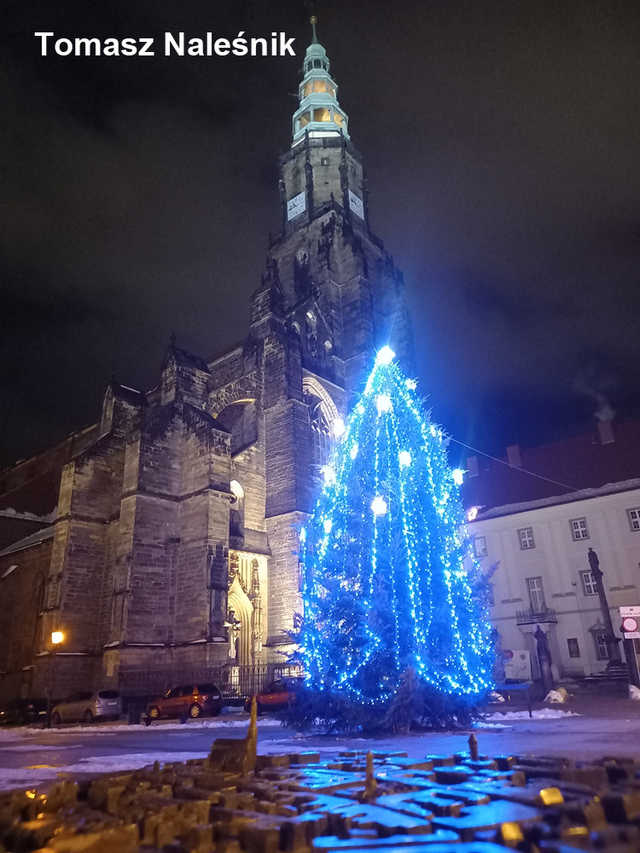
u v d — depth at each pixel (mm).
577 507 44469
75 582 34906
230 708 28281
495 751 11469
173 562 33594
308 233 58438
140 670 30453
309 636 16891
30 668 39312
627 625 23344
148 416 36438
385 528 16547
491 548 47156
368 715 15312
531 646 43188
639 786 7090
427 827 5938
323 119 68312
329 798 7230
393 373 19453
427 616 15930
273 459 39156
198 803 6793
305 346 46688
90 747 16766
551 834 5672
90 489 37188
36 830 6219
